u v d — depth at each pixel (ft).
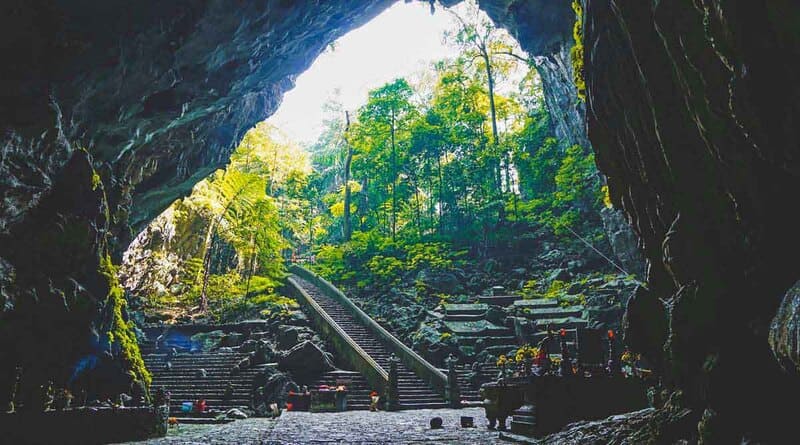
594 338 34.47
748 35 12.75
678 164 20.08
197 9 39.45
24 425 30.50
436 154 132.67
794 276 14.97
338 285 113.80
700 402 17.89
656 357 23.02
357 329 83.92
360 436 36.58
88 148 43.45
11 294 33.91
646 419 22.44
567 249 105.29
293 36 54.39
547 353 35.53
